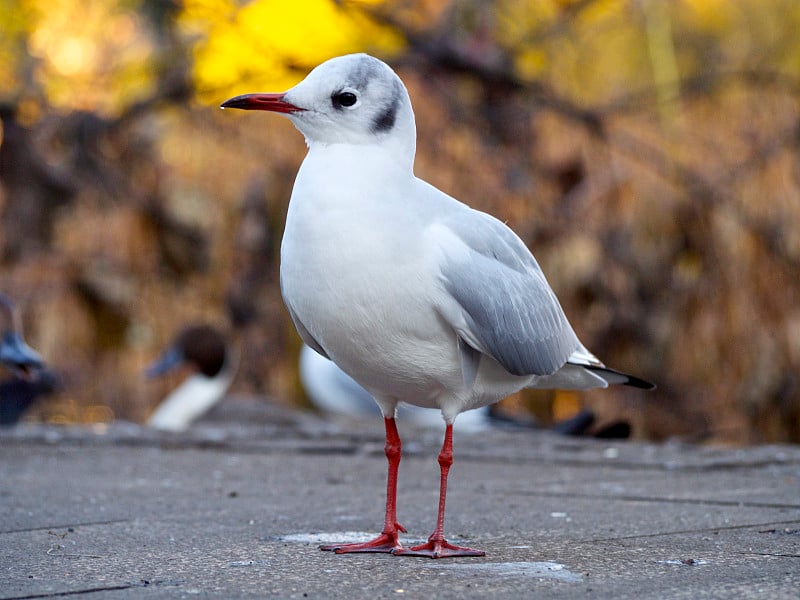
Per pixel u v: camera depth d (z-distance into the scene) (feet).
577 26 52.42
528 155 48.78
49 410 51.31
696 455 26.50
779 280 43.57
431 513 19.15
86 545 15.96
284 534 17.07
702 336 44.09
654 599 12.40
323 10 51.34
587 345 46.39
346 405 43.98
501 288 16.12
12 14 48.57
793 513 18.63
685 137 46.24
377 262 15.12
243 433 31.24
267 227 53.36
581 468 25.29
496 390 17.35
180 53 50.37
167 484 22.63
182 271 51.67
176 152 53.01
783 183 43.50
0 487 21.84
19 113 48.88
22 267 49.08
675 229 45.55
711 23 57.16
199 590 12.97
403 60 47.50
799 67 53.42
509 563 14.66
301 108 15.75
